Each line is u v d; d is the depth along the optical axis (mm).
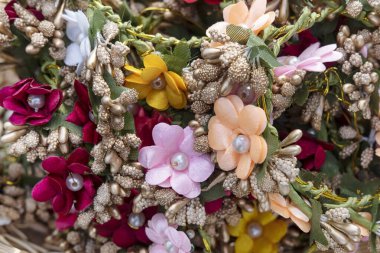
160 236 403
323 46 409
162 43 396
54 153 395
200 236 423
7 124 391
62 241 454
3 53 418
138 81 390
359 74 400
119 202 397
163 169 390
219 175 388
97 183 402
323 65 392
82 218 402
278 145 367
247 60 362
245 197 425
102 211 398
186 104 395
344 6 402
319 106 417
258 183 374
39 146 393
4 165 459
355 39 402
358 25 412
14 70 427
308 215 386
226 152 375
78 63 395
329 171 428
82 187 401
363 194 423
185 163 389
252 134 368
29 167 458
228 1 418
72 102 403
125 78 389
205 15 436
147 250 419
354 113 418
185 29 441
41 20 401
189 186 388
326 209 394
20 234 462
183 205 393
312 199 387
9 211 453
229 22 387
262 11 384
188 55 387
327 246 389
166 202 390
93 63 376
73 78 401
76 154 391
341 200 398
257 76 361
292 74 390
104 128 377
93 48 387
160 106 395
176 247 400
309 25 391
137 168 390
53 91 389
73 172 397
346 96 418
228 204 420
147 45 393
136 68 399
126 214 415
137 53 410
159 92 395
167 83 389
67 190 400
